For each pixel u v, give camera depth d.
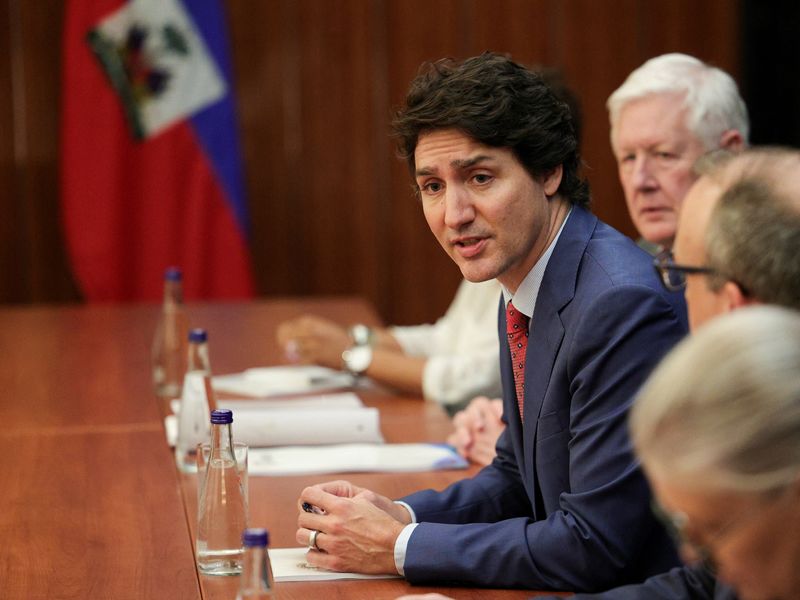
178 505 6.38
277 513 6.21
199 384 7.09
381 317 17.92
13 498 6.54
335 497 5.41
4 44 16.72
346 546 5.27
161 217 16.31
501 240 5.18
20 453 7.51
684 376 2.75
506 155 5.13
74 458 7.37
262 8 17.33
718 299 3.70
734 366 2.69
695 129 7.93
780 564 2.73
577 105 9.17
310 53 17.45
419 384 9.20
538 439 5.27
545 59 17.69
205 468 5.39
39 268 17.08
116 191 16.17
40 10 16.75
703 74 8.02
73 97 16.02
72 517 6.19
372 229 17.77
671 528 2.90
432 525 5.25
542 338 5.26
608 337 4.98
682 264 3.99
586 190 5.50
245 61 17.36
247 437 7.56
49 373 10.08
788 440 2.63
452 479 6.88
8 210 16.94
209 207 16.42
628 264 5.15
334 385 9.59
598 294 5.05
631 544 4.89
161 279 16.39
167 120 16.22
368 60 17.53
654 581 4.44
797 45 17.69
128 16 16.02
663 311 4.98
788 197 3.63
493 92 5.05
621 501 4.88
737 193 3.70
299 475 6.95
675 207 8.05
